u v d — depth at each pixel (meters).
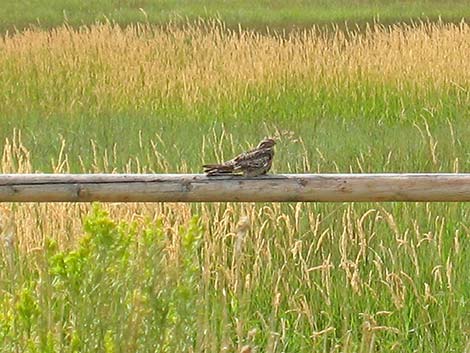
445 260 11.24
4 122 19.92
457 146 16.30
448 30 26.36
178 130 18.88
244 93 22.19
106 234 7.16
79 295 7.12
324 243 11.50
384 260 11.26
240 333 8.12
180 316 7.25
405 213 11.90
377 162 15.09
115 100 22.50
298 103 22.31
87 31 27.66
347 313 10.09
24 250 10.43
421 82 22.20
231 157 15.55
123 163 15.28
